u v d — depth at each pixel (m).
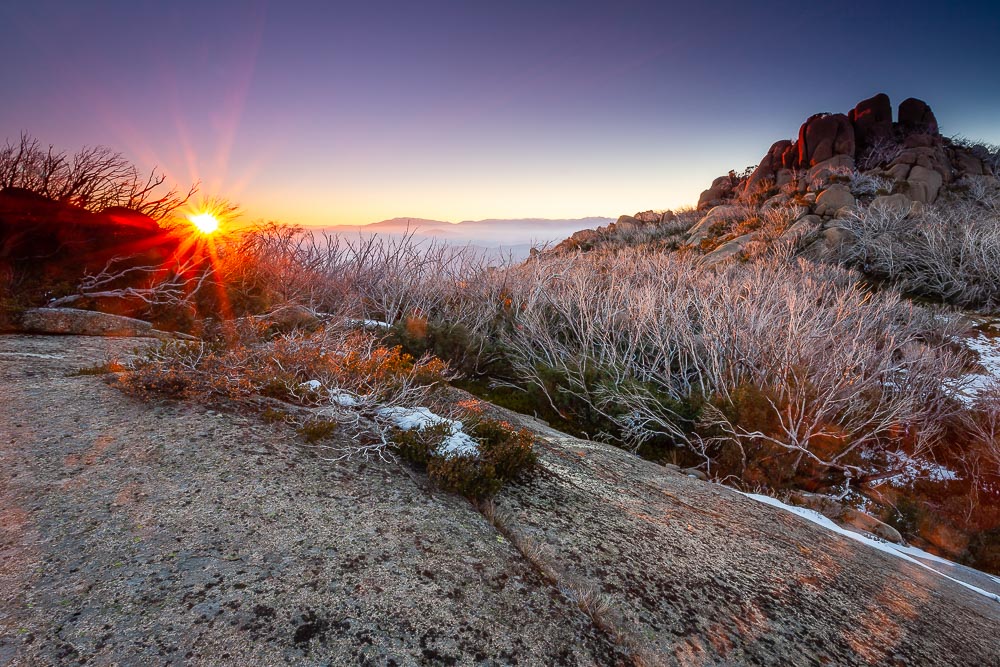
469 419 4.32
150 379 3.87
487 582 2.45
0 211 5.81
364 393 4.44
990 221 13.21
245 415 3.73
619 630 2.33
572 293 9.34
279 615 1.97
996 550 4.89
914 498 5.70
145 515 2.44
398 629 2.03
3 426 3.10
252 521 2.53
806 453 5.71
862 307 8.67
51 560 2.06
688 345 7.58
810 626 2.72
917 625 3.01
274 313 7.27
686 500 4.14
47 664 1.61
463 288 10.97
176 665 1.69
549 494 3.64
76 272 6.56
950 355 7.76
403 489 3.18
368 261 10.57
